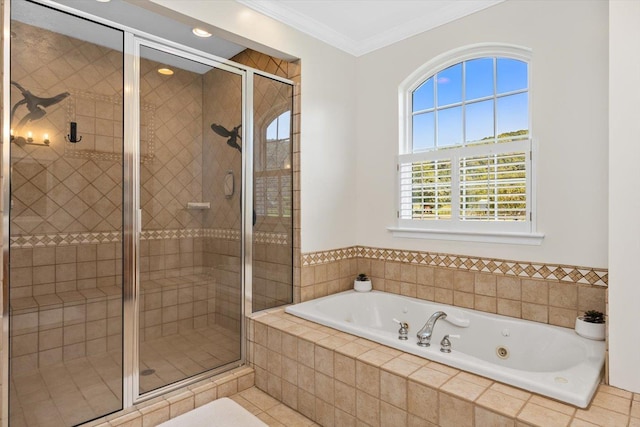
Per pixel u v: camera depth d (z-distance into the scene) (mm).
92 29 2020
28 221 1853
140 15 2672
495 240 2533
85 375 2002
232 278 2617
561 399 1496
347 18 2828
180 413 2189
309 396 2150
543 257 2344
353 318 3010
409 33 2951
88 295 2035
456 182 2717
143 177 2242
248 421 1884
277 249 2865
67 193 1976
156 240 2293
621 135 1675
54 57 1912
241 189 2668
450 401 1571
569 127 2232
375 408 1834
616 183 1685
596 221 2145
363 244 3326
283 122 2885
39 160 1874
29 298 1844
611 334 1671
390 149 3117
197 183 2461
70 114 1979
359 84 3342
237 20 2459
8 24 1756
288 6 2652
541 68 2338
